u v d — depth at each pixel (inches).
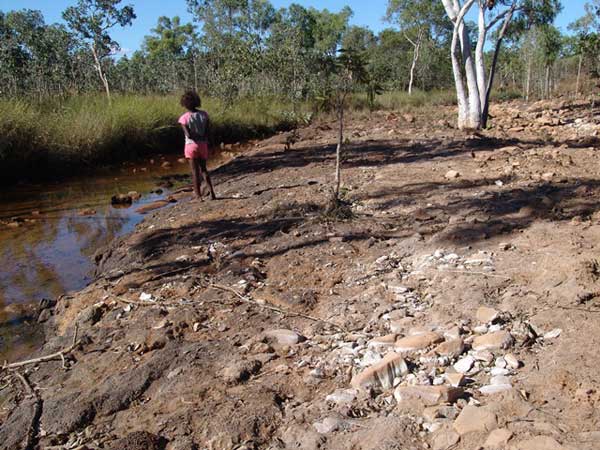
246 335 157.2
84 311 190.7
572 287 154.1
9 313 208.5
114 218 343.3
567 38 1628.9
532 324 141.2
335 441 104.7
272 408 118.6
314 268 203.3
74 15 876.6
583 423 98.2
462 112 607.5
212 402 124.6
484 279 171.6
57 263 263.6
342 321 159.0
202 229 265.1
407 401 113.9
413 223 243.4
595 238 196.5
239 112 816.9
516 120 671.8
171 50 2203.5
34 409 136.3
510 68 1395.2
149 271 217.6
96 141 569.6
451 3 592.1
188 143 319.0
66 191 441.4
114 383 140.7
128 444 110.8
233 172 438.3
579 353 121.9
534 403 106.8
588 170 326.6
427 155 428.1
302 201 298.5
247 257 221.0
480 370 124.1
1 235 312.7
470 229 219.0
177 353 149.8
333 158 448.8
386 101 1147.3
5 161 477.1
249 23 1488.7
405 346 136.3
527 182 304.2
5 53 858.1
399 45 1840.6
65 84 952.3
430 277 180.7
